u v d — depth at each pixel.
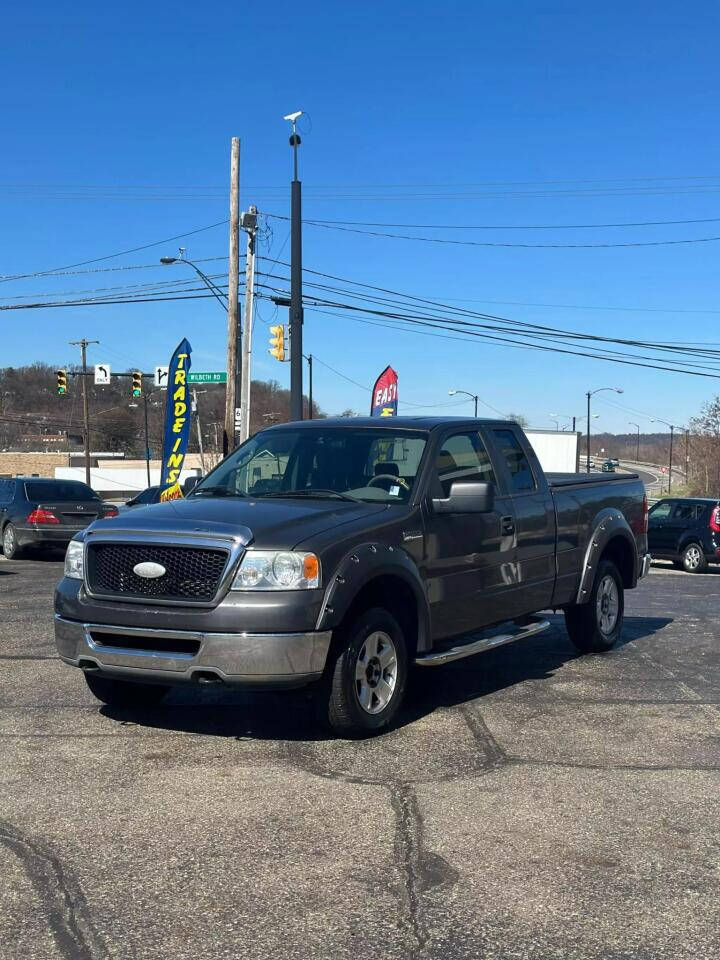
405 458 6.90
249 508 6.23
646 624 11.09
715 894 3.95
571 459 34.47
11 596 12.80
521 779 5.36
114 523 6.07
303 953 3.46
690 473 74.56
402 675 6.34
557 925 3.67
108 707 6.85
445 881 4.04
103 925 3.65
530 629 7.79
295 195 24.06
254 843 4.42
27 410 105.56
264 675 5.55
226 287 31.25
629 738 6.20
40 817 4.73
